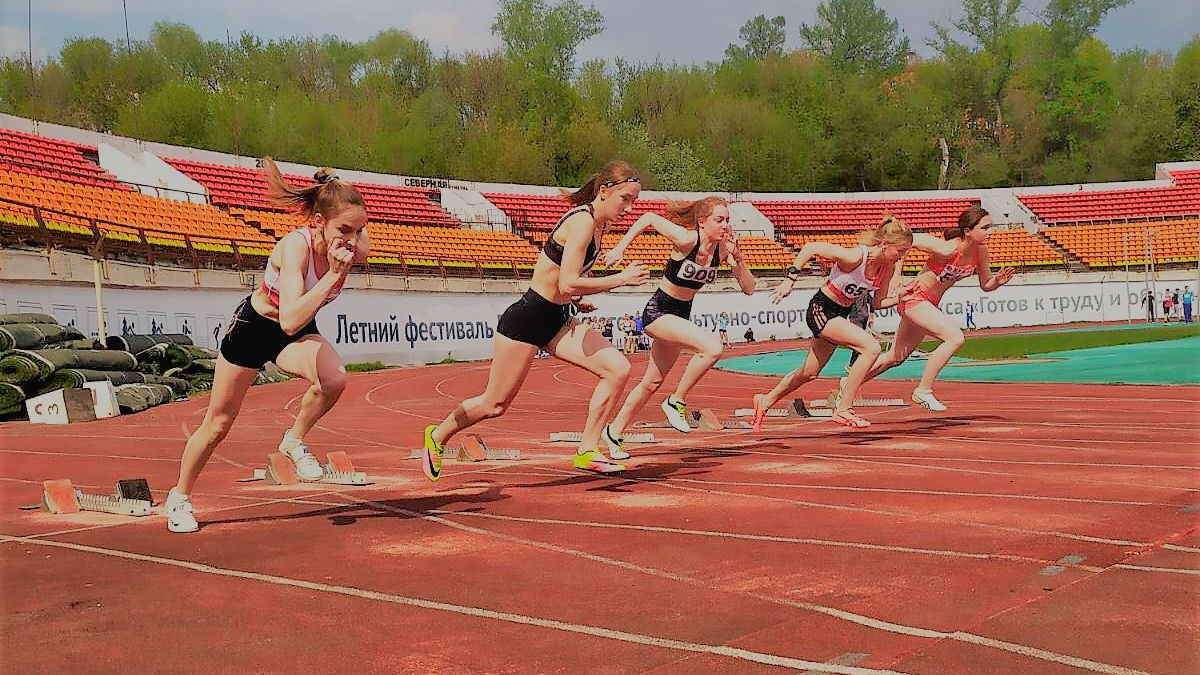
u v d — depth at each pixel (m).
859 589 3.94
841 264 8.70
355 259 5.38
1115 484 6.25
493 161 56.56
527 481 7.19
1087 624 3.38
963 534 4.88
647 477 7.14
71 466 9.17
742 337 39.84
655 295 7.92
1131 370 18.50
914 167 63.97
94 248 20.34
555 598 3.98
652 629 3.52
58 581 4.50
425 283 31.44
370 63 67.62
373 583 4.31
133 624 3.79
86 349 17.06
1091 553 4.37
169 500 5.63
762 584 4.08
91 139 31.86
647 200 44.97
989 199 48.22
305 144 54.41
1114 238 43.59
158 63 57.97
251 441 11.20
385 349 28.91
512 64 63.38
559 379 22.62
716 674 3.04
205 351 21.19
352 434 11.71
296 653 3.39
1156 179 49.09
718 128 63.16
